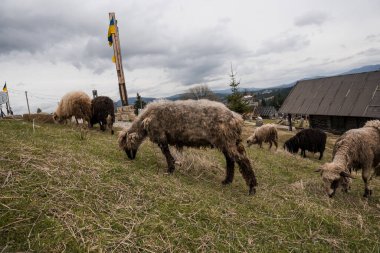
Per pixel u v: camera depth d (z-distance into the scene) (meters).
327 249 4.31
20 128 8.79
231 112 6.40
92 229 3.73
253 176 6.28
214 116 6.27
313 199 6.38
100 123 12.27
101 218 4.04
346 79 31.84
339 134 30.69
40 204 3.99
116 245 3.54
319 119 33.06
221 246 3.94
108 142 8.86
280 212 5.37
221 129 6.18
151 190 5.22
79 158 6.00
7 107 18.52
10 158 5.11
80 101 11.65
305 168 10.29
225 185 6.68
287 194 6.47
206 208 4.89
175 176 6.56
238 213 5.03
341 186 7.39
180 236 3.96
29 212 3.76
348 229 5.01
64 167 5.29
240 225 4.63
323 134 16.47
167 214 4.45
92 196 4.54
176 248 3.69
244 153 6.39
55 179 4.73
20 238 3.32
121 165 6.25
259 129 17.73
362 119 28.25
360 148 7.23
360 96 28.77
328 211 5.63
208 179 6.98
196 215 4.61
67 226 3.64
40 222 3.62
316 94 33.72
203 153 9.20
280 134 28.20
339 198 6.84
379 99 26.92
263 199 6.00
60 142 7.44
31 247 3.20
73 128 11.12
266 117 82.69
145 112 7.06
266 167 9.02
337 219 5.34
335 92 31.69
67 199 4.29
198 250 3.78
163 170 6.89
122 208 4.40
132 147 7.21
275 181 7.56
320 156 16.81
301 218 5.21
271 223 4.87
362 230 5.10
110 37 17.22
